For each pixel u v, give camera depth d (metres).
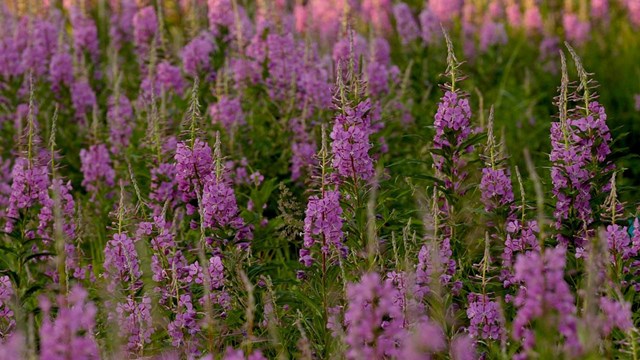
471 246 7.62
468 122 7.69
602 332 5.69
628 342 5.62
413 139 12.30
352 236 7.17
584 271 6.55
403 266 6.42
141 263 7.24
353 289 5.25
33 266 8.54
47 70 13.70
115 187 11.00
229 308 6.73
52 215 8.06
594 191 7.44
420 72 15.95
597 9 20.53
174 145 9.98
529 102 14.98
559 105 7.41
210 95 12.57
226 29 13.55
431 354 5.67
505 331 5.98
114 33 17.27
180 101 12.00
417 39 16.83
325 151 7.11
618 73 17.28
